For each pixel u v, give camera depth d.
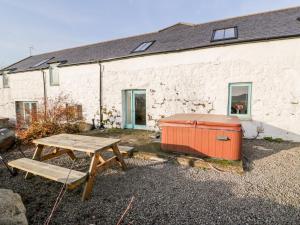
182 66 7.09
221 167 3.75
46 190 3.11
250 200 2.74
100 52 10.41
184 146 4.45
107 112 8.88
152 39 9.65
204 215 2.43
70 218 2.41
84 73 9.40
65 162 4.32
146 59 7.75
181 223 2.29
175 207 2.61
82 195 2.86
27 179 3.49
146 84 7.83
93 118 9.29
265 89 5.99
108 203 2.72
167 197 2.85
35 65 12.52
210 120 4.30
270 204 2.63
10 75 13.05
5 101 13.72
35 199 2.84
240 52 6.20
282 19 7.05
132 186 3.19
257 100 6.11
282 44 5.71
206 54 6.68
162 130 4.73
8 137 5.39
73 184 2.51
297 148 5.09
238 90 6.40
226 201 2.72
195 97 6.96
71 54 12.23
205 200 2.76
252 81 6.12
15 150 5.29
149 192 3.00
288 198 2.77
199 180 3.37
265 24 7.00
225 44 6.32
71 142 3.45
